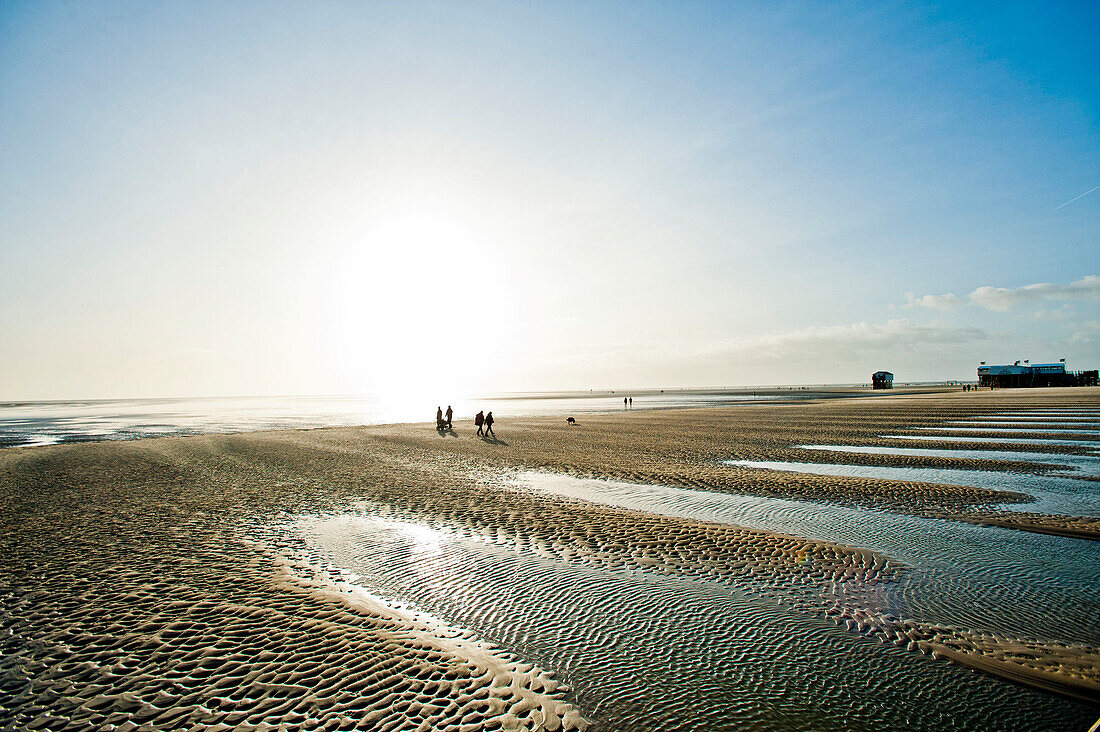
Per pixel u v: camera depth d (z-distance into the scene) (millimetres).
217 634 8055
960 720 6125
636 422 52594
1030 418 45281
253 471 24062
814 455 27156
